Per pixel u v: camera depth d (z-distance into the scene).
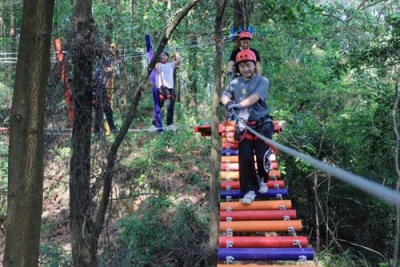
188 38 10.38
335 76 8.27
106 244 6.77
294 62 9.11
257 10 8.09
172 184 9.12
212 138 6.21
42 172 2.63
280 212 4.48
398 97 6.49
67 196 9.50
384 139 7.70
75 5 5.14
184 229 7.70
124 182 6.21
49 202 9.43
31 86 2.57
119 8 10.88
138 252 7.12
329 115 8.81
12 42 16.27
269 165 4.60
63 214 8.67
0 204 9.50
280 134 8.81
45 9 2.58
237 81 4.61
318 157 8.84
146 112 11.94
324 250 8.57
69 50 5.02
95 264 5.03
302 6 8.46
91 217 5.02
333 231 8.99
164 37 4.77
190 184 9.71
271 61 8.91
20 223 2.55
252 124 4.51
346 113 8.70
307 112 9.15
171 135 11.10
